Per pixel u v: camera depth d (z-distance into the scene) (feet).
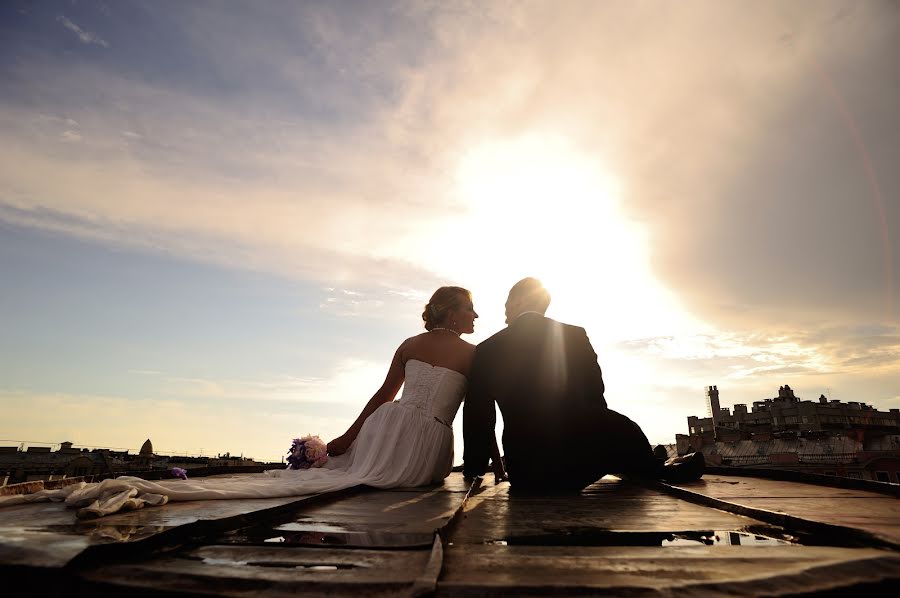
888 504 7.77
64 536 4.41
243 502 7.71
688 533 5.59
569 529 5.83
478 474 12.37
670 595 3.08
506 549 4.58
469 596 3.18
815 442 132.57
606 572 3.67
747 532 5.67
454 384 12.97
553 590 3.21
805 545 4.96
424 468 11.83
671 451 158.20
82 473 131.85
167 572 3.67
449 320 13.91
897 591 3.04
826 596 3.02
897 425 183.73
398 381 13.60
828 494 9.32
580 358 11.25
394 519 6.57
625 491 10.55
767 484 11.52
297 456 12.55
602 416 10.79
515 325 11.95
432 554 3.99
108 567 3.79
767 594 3.04
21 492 7.37
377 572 3.75
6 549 3.81
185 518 5.74
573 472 10.40
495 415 12.21
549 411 10.84
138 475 9.75
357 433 13.09
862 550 4.30
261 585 3.39
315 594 3.23
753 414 178.29
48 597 3.43
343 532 5.59
